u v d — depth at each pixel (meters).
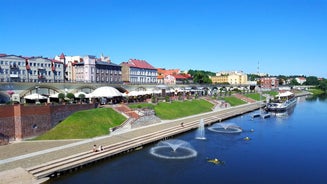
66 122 58.00
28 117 52.75
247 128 75.31
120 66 145.62
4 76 96.12
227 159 46.97
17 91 72.31
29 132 52.97
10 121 50.56
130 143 52.16
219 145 55.84
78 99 74.69
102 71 132.38
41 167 37.84
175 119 81.00
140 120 69.12
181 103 98.44
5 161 39.66
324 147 55.59
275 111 109.69
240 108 117.44
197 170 41.44
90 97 74.56
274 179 38.81
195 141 59.00
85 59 124.19
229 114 97.81
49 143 50.03
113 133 59.28
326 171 42.12
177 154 48.97
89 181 36.66
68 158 41.38
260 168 43.00
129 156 47.41
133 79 152.12
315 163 45.81
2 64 95.56
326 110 121.06
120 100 87.31
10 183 33.03
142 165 43.03
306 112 113.50
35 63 108.25
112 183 36.12
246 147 54.97
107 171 40.31
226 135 65.50
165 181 37.06
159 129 65.06
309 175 40.53
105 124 62.31
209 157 47.78
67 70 127.94
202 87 161.88
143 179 37.59
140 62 165.50
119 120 67.00
